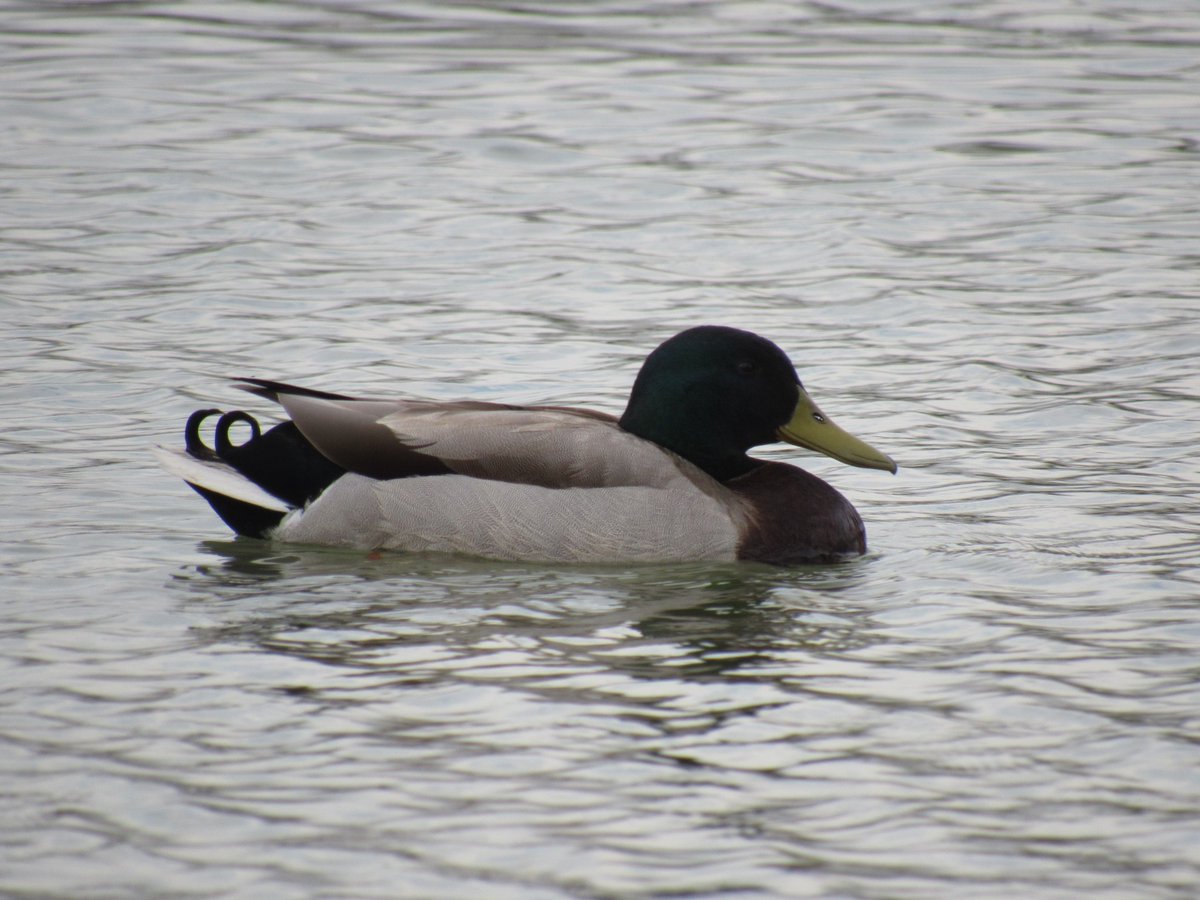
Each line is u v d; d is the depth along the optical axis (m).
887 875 8.04
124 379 16.83
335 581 12.09
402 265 20.91
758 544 12.75
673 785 8.86
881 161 25.62
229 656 10.51
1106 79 30.39
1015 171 25.03
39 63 30.72
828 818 8.55
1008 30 34.25
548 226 22.56
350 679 10.17
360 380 16.98
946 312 19.17
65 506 13.55
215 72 30.48
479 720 9.60
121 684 10.05
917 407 16.38
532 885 7.92
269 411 16.19
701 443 13.36
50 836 8.30
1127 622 11.14
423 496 12.75
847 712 9.76
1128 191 23.91
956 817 8.57
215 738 9.34
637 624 11.25
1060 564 12.36
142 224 22.19
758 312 19.31
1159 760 9.16
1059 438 15.45
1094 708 9.79
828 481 14.64
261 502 12.93
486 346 18.05
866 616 11.42
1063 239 21.86
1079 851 8.26
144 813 8.52
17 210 22.56
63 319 18.62
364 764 9.05
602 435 12.88
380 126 27.17
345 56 31.92
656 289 20.12
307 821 8.46
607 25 34.75
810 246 21.66
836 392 16.81
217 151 25.61
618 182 24.52
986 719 9.66
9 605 11.36
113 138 26.19
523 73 30.78
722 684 10.17
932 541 13.07
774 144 26.52
